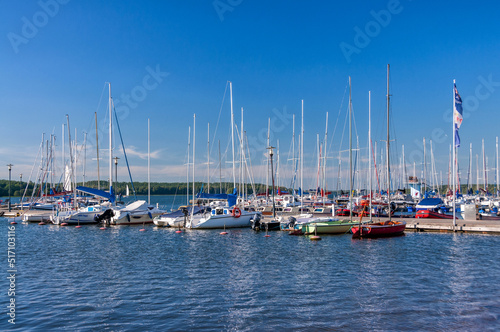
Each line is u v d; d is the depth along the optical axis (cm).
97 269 2522
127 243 3675
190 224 4641
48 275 2358
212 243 3622
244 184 6900
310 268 2502
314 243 3544
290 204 6862
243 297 1888
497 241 3466
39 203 7062
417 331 1465
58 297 1902
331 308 1720
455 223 4066
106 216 5297
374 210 5269
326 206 6944
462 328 1488
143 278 2272
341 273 2355
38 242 3775
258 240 3781
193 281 2198
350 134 4288
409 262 2642
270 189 8588
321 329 1494
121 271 2459
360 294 1916
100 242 3759
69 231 4728
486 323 1533
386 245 3356
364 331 1470
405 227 4247
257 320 1588
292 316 1628
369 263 2628
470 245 3278
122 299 1867
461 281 2141
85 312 1691
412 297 1861
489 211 6200
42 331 1489
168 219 4984
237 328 1510
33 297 1905
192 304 1789
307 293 1942
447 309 1692
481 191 9788
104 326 1538
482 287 2020
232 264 2653
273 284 2119
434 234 3972
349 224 4056
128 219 5312
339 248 3247
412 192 8769
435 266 2516
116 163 6338
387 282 2133
